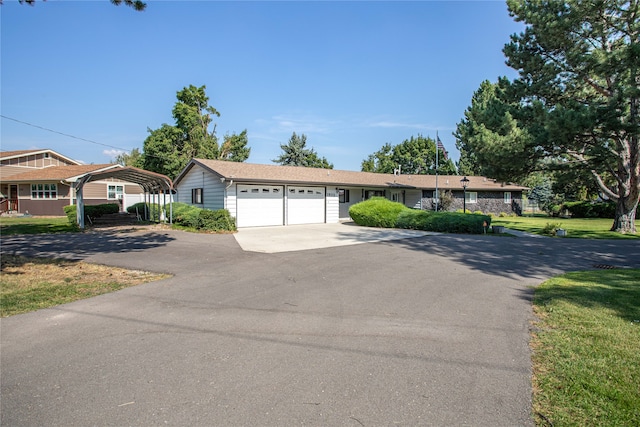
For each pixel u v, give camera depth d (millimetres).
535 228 19312
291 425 2521
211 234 15008
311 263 8695
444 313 4965
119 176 17938
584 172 18281
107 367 3412
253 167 20438
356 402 2803
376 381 3121
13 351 3799
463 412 2664
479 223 15992
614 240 13766
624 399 2775
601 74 12891
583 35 13820
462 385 3047
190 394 2930
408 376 3205
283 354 3668
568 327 4332
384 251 10664
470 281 6930
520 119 15586
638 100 13820
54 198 25828
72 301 5590
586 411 2650
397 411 2682
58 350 3809
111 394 2941
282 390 2982
